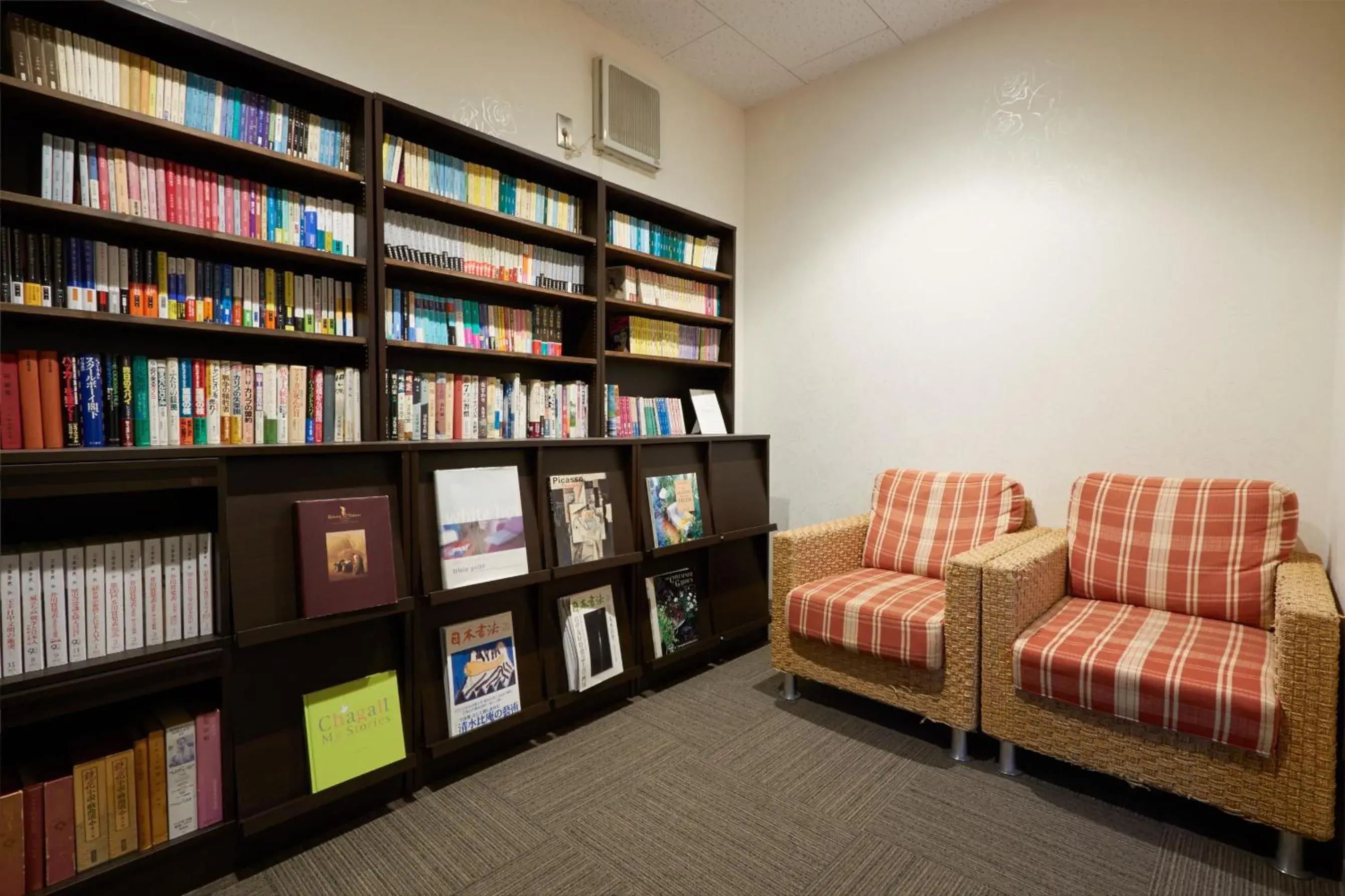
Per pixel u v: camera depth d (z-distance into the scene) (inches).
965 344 109.2
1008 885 57.2
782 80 128.7
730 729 87.1
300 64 75.6
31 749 56.5
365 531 67.0
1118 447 94.7
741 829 65.1
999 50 104.2
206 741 57.4
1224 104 85.4
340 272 76.9
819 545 99.0
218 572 57.9
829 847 62.4
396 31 84.4
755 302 139.3
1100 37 94.7
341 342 73.0
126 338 65.1
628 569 98.3
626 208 115.1
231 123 66.0
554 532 86.9
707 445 113.7
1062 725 69.8
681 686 101.7
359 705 67.4
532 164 94.6
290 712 63.1
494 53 95.6
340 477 68.1
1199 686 59.7
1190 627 74.1
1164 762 63.4
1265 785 58.2
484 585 76.5
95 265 58.7
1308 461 80.7
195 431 63.4
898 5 104.0
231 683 58.6
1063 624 76.1
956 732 78.7
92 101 56.2
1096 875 58.4
